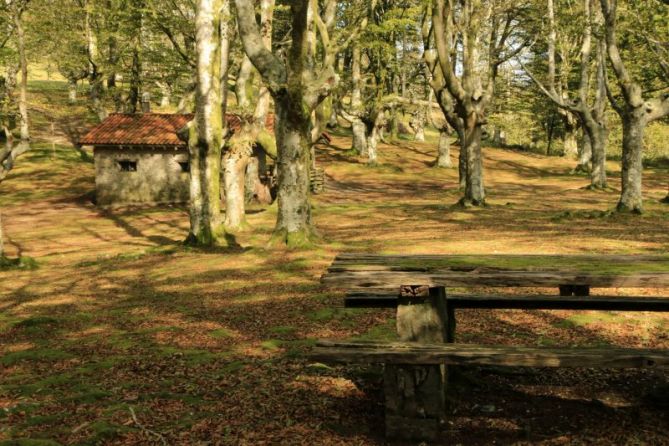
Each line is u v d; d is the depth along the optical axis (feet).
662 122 171.63
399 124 235.40
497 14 112.06
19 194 118.11
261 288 37.47
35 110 177.27
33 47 123.95
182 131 60.08
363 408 15.90
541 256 16.40
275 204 89.15
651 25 78.48
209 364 21.13
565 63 136.26
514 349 13.34
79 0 130.31
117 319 30.94
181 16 98.17
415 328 14.35
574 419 14.58
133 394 17.94
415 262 15.42
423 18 91.56
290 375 19.04
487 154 178.81
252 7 51.31
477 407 15.46
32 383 19.77
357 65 151.12
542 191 119.85
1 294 42.04
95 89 141.69
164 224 87.25
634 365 12.46
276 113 52.90
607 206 89.30
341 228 69.05
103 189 112.78
